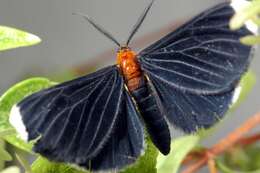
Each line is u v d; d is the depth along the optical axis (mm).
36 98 93
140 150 97
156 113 102
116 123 99
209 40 101
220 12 100
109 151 97
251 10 92
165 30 148
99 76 100
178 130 101
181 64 103
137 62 103
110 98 100
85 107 97
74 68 147
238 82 99
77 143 94
